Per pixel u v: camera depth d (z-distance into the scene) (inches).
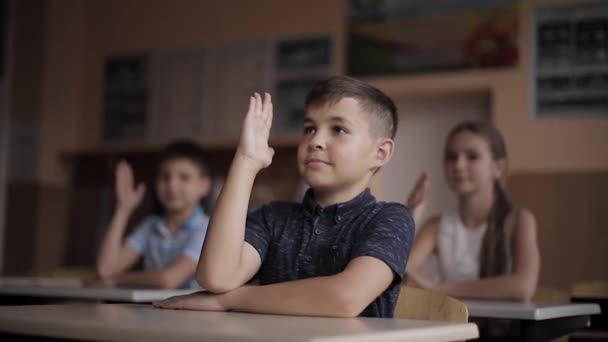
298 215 61.9
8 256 269.1
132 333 37.8
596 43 205.5
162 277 113.9
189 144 126.6
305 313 49.1
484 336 98.9
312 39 240.7
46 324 40.8
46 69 273.0
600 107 203.6
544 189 206.5
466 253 110.6
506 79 213.2
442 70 220.8
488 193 111.2
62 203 268.7
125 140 267.7
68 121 273.1
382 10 230.2
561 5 209.9
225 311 52.1
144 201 249.9
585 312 84.4
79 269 141.9
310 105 60.5
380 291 51.8
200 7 259.8
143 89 266.4
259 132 56.8
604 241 199.6
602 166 202.1
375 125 60.1
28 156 269.9
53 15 275.1
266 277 60.7
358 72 231.9
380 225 56.6
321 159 58.7
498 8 215.6
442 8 222.1
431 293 60.3
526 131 210.2
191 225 124.3
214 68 255.8
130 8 271.1
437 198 227.6
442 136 229.6
